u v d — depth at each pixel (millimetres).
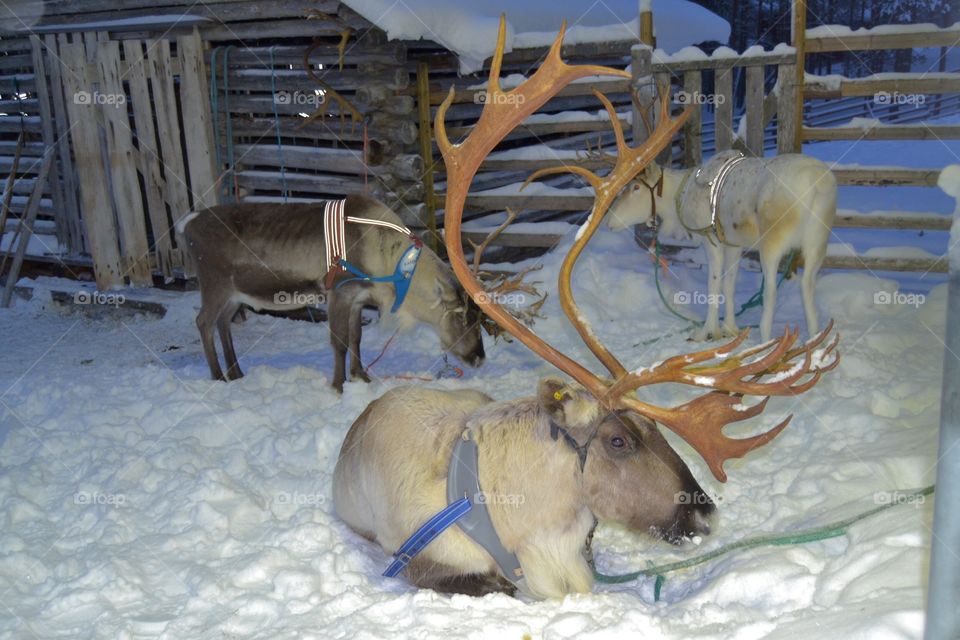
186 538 4520
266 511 4797
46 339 9289
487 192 10102
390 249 6781
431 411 3926
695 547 4082
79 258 11281
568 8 11461
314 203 7074
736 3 25906
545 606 3467
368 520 4184
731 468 4902
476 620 3389
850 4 27562
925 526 3312
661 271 9000
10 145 12062
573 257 3484
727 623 3162
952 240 2238
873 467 4418
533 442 3486
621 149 3480
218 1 9633
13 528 4801
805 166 6633
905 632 2619
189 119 10008
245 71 9828
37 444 5953
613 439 3332
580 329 3484
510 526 3506
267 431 6035
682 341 7535
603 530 4375
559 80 3254
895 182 8578
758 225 6891
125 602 3967
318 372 7383
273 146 9891
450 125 10266
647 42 9359
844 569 3232
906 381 5688
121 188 10375
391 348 8164
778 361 3264
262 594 3869
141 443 5914
